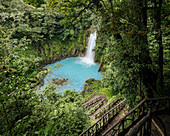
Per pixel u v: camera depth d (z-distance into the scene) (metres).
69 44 29.59
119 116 6.86
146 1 4.55
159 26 4.79
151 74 5.05
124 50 4.79
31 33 20.86
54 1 3.70
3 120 2.06
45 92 3.25
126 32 4.33
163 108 3.15
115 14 4.61
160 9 4.64
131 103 6.04
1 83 1.84
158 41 4.72
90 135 5.29
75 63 25.89
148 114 2.12
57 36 27.69
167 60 6.48
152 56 5.70
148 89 5.26
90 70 22.19
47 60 25.81
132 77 5.01
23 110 2.32
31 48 22.70
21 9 17.73
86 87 16.05
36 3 3.01
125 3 4.68
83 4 4.23
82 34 28.05
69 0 3.93
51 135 1.98
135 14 4.68
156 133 3.18
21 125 1.91
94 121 7.18
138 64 4.37
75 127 5.47
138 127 1.77
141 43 4.36
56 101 7.02
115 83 8.43
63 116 5.53
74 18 4.57
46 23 22.94
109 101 9.46
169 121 3.36
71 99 8.59
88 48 27.61
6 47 3.07
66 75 19.94
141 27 4.38
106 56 5.96
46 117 2.65
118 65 5.32
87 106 10.00
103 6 4.71
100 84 15.87
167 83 6.09
